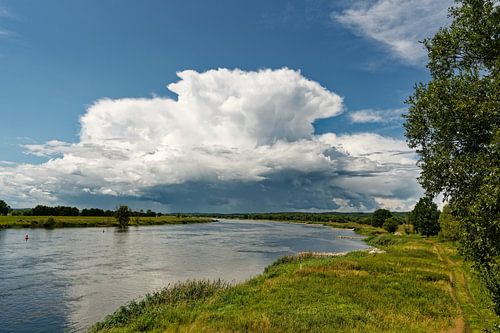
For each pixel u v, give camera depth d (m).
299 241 96.88
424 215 99.19
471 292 29.48
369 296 25.77
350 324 19.41
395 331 18.56
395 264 41.59
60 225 135.50
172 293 28.19
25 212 178.88
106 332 20.70
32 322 27.95
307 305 23.09
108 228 139.38
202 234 117.12
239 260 57.94
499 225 9.93
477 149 12.22
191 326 19.73
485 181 10.98
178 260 57.41
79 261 55.50
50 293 36.12
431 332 19.09
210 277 43.53
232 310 22.67
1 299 34.06
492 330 15.80
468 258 11.91
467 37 12.61
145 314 22.84
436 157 12.44
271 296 25.56
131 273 46.16
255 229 156.12
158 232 123.75
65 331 26.11
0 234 98.75
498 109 11.05
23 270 47.91
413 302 24.91
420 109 13.25
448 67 13.49
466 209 11.95
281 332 18.09
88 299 34.06
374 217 161.62
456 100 12.02
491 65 12.39
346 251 73.62
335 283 29.81
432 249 61.38
